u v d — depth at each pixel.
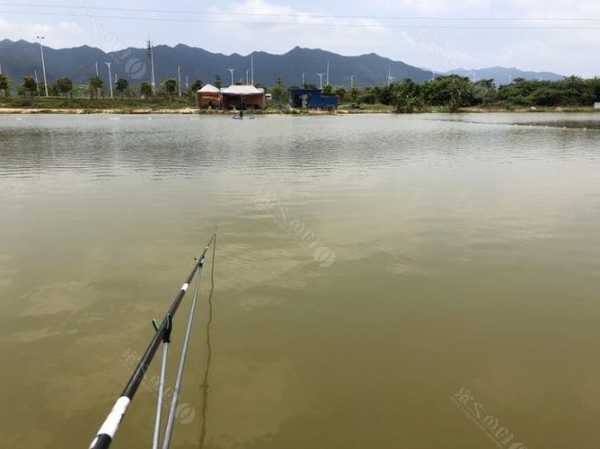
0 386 3.89
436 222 8.99
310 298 5.63
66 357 4.32
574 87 93.44
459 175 14.81
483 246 7.59
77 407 3.64
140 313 5.20
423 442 3.32
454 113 82.56
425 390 3.92
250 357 4.35
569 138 29.84
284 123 49.22
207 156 19.70
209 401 3.71
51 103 79.44
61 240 7.74
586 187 12.66
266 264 6.71
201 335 4.73
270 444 3.27
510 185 12.99
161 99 93.56
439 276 6.34
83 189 12.23
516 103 93.38
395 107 87.75
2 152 20.77
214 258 6.93
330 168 16.34
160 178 14.02
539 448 3.30
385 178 14.19
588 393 3.92
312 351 4.47
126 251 7.21
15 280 6.06
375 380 4.04
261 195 11.49
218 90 84.75
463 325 5.03
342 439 3.34
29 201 10.73
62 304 5.39
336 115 74.25
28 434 3.36
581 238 8.02
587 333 4.89
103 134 31.73
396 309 5.38
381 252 7.27
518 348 4.60
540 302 5.59
